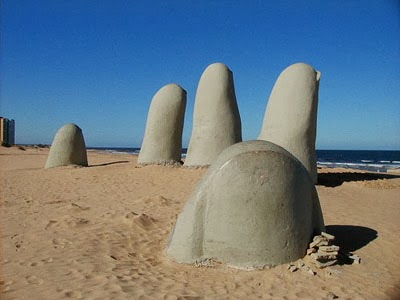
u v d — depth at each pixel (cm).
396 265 367
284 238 349
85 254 395
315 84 787
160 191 768
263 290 306
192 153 938
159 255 397
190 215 364
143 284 316
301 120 766
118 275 336
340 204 643
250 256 346
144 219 515
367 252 396
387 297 298
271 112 797
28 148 3822
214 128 914
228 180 352
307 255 357
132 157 2528
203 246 359
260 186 348
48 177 1044
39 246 422
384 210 612
